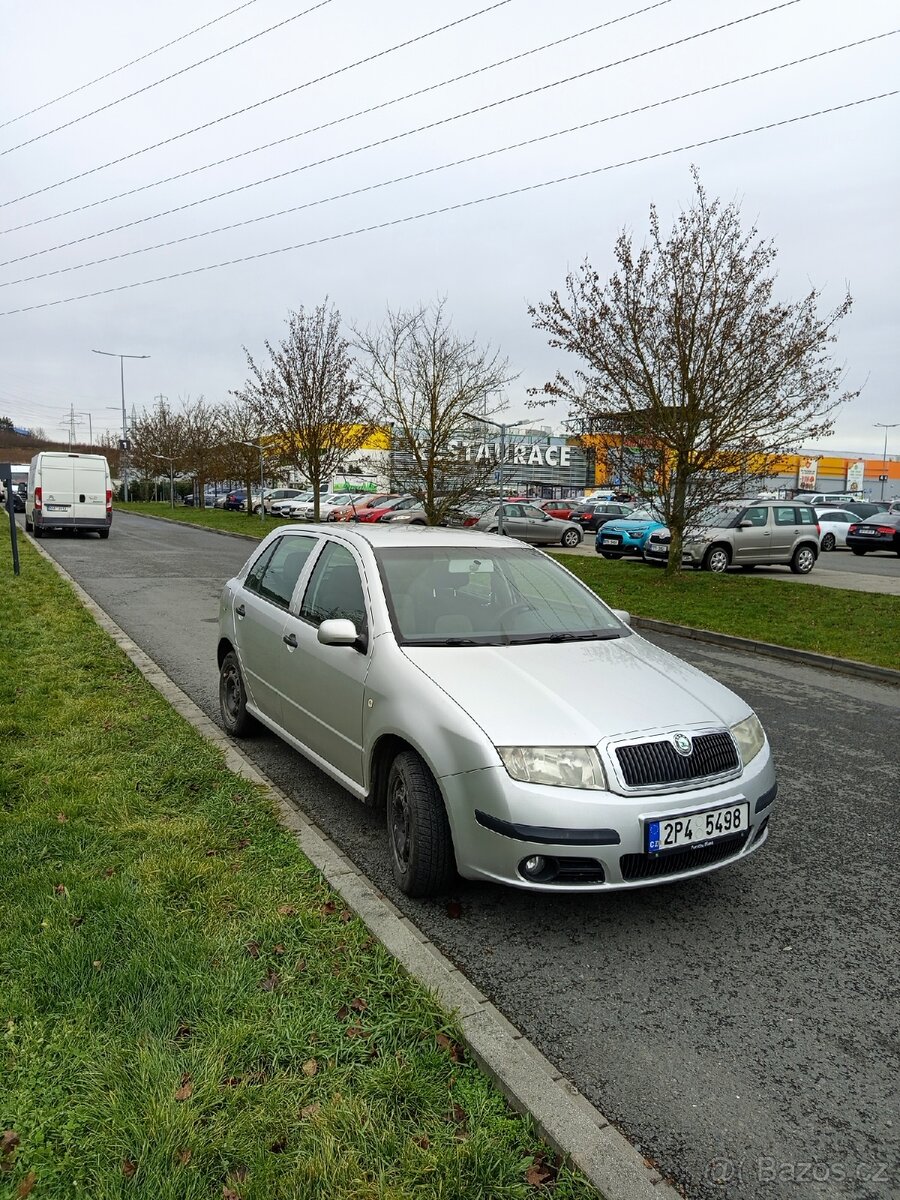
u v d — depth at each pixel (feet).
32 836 12.22
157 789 14.57
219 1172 6.57
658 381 50.16
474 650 12.75
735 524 64.95
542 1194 6.63
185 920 10.12
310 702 14.58
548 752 10.33
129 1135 6.83
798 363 47.96
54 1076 7.47
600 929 11.19
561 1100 7.54
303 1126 7.05
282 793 14.94
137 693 21.06
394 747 12.46
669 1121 7.71
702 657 32.63
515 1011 9.35
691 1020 9.27
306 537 17.08
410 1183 6.55
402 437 79.10
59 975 8.79
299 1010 8.61
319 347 85.15
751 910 11.91
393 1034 8.38
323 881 11.46
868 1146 7.47
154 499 230.89
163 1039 7.99
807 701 25.36
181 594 43.34
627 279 49.11
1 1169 6.48
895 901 12.32
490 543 16.10
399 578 14.05
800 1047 8.87
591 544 103.14
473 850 10.52
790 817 15.61
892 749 20.31
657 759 10.52
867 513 109.91
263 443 107.14
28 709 18.94
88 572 52.31
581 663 12.68
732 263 47.29
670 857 10.40
